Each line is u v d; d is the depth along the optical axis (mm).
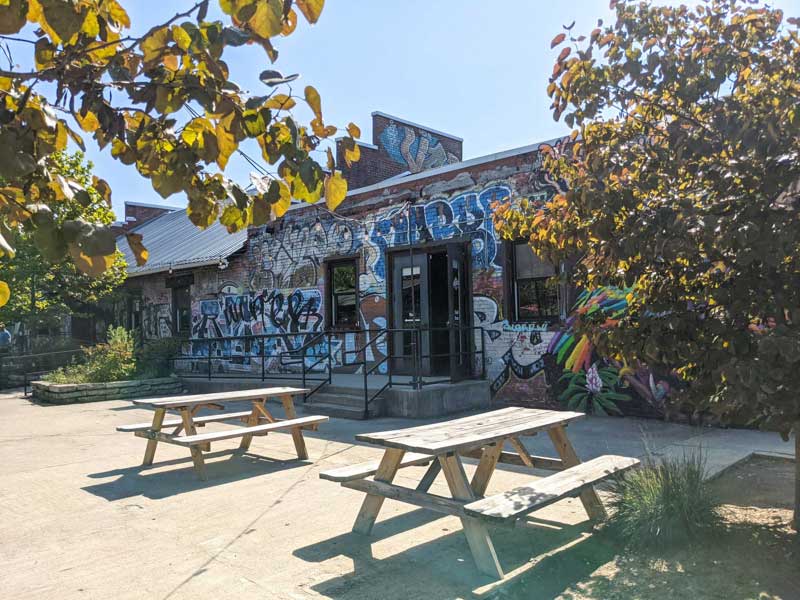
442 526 4746
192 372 16547
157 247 21531
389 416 10086
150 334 19594
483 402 10547
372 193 12883
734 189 3832
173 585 3734
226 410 11500
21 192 1833
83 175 13242
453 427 4793
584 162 4684
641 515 4145
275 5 1660
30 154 1782
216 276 16797
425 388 10109
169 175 1989
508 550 4207
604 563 3916
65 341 20719
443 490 5738
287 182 2084
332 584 3715
